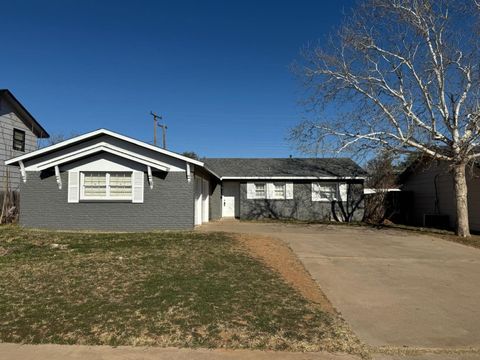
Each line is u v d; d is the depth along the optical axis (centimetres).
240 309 643
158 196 1608
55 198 1606
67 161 1586
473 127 1714
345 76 1875
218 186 2548
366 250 1283
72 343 521
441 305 723
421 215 2542
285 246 1274
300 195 2536
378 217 2606
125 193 1616
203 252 1067
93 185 1617
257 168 2694
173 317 600
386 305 717
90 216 1603
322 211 2525
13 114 2152
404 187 2734
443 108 1752
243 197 2548
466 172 2106
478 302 748
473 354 518
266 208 2536
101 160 1609
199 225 1884
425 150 1809
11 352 494
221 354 495
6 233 1411
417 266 1068
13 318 595
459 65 1708
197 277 820
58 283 762
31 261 938
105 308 632
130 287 740
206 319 596
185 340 530
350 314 663
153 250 1074
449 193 2258
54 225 1603
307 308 666
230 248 1146
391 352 519
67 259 957
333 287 832
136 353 494
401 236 1695
